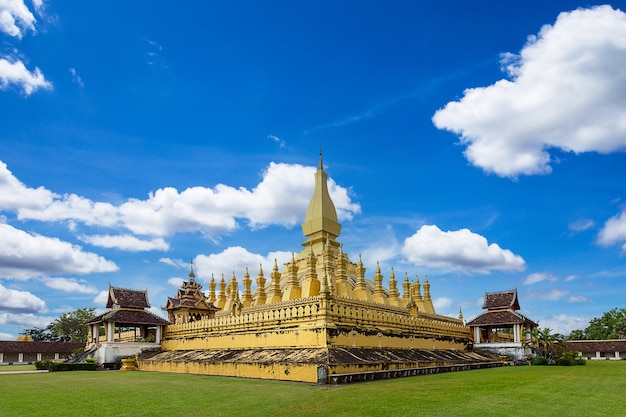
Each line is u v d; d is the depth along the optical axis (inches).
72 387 1168.8
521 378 1320.1
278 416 726.5
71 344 3120.1
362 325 1628.9
